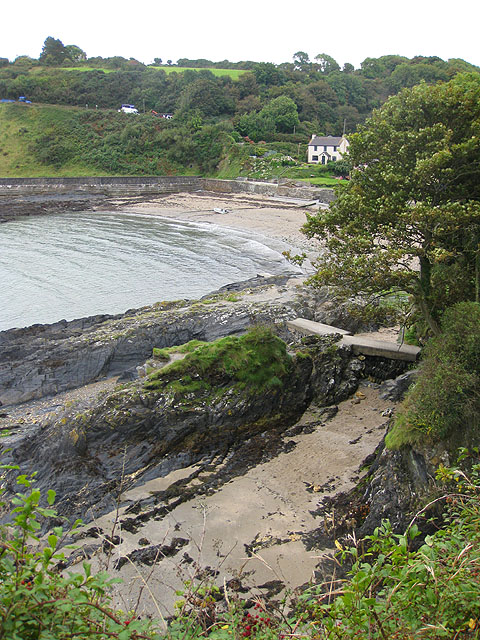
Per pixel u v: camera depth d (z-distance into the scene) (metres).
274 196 87.88
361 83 138.00
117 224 74.88
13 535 5.19
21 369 28.27
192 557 15.35
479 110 20.33
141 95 129.75
